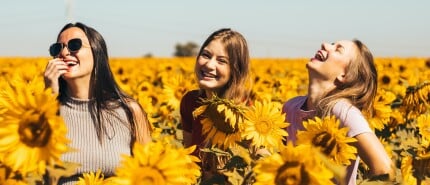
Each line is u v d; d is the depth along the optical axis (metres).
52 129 2.35
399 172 3.87
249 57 4.85
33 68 15.04
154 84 15.09
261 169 2.51
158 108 8.88
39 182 2.57
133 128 4.12
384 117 5.88
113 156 3.99
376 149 3.85
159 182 2.52
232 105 3.57
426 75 14.07
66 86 4.02
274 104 3.67
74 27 3.98
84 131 3.96
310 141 3.19
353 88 4.17
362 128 3.89
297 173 2.49
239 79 4.78
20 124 2.38
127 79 16.20
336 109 4.02
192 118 5.12
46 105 2.36
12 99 2.38
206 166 4.05
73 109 3.97
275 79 13.02
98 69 3.98
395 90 10.38
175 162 2.53
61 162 2.43
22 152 2.37
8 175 2.52
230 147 3.52
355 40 4.30
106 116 4.00
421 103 6.42
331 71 4.17
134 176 2.49
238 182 2.91
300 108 4.37
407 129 6.44
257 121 3.57
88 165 3.95
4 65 27.22
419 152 3.58
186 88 8.45
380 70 16.31
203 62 4.79
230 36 4.76
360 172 5.02
